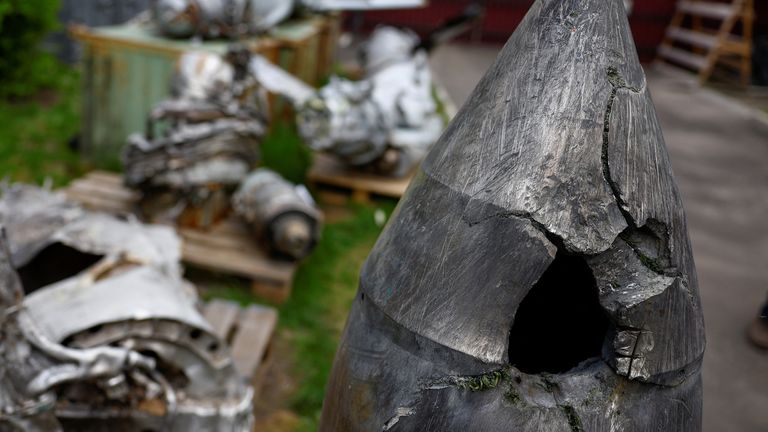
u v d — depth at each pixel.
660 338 1.32
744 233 6.62
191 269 4.71
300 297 4.62
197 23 5.90
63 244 3.08
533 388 1.31
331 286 4.88
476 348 1.29
